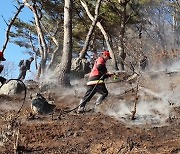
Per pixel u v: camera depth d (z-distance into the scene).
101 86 8.98
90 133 7.02
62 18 26.62
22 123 7.70
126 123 7.68
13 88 12.74
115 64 19.02
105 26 24.38
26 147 6.34
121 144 6.26
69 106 9.96
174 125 7.38
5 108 9.61
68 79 13.72
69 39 13.86
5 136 6.62
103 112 8.91
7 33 14.95
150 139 6.57
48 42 28.41
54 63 20.52
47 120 8.05
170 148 6.04
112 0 22.56
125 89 12.07
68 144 6.54
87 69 17.66
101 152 6.12
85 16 25.19
